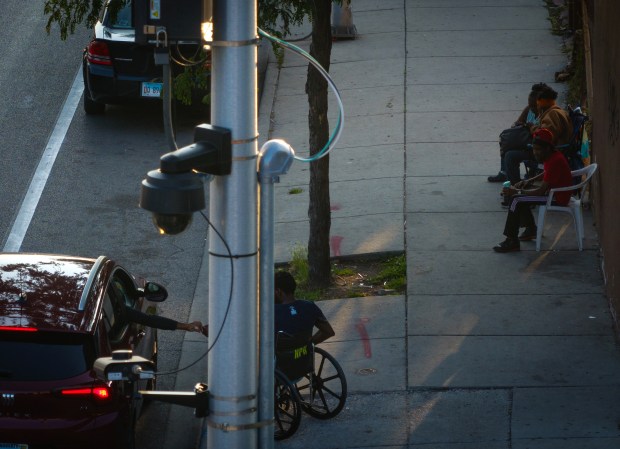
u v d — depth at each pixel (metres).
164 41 9.12
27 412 13.24
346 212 24.88
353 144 29.12
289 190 26.77
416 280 21.03
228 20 9.01
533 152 24.09
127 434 13.76
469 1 40.84
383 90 32.72
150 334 17.12
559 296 20.03
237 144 9.14
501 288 20.48
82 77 34.50
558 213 24.16
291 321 15.46
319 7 19.97
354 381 17.30
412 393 16.77
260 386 9.70
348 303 20.38
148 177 8.87
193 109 32.25
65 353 13.42
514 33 37.09
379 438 15.45
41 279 14.58
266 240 9.51
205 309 21.31
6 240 24.06
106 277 15.21
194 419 17.17
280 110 31.89
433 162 27.52
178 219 8.88
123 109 32.53
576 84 30.42
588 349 17.89
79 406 13.30
